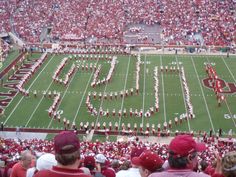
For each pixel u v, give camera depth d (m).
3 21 97.44
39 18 98.62
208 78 67.75
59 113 54.53
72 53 81.19
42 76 68.50
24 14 100.06
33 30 94.31
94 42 89.69
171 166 8.44
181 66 73.94
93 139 48.19
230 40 88.94
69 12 100.25
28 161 11.81
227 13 98.81
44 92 61.66
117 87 63.44
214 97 60.03
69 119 52.94
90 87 63.62
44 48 84.25
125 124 51.91
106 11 100.44
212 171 12.70
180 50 84.12
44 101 58.84
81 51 82.25
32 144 39.81
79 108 56.16
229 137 47.88
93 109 55.28
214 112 55.16
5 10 101.25
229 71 71.50
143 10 100.69
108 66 73.75
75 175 7.91
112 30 94.19
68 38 91.56
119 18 98.44
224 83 65.31
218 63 76.12
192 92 61.84
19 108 56.53
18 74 69.69
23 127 51.00
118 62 76.19
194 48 84.50
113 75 68.88
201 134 48.84
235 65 75.00
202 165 15.30
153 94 60.91
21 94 61.25
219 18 97.25
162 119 52.97
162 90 62.62
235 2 101.31
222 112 55.09
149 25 97.12
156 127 50.97
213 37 90.50
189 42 88.69
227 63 76.12
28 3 103.31
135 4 102.31
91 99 59.12
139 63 74.31
